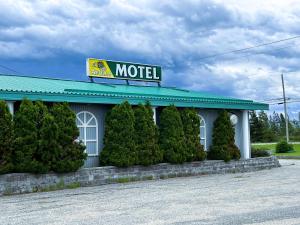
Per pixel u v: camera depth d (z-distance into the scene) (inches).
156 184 716.7
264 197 530.0
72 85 887.1
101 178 734.5
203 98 961.5
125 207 479.8
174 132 847.1
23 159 644.7
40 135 667.4
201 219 399.9
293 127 3777.1
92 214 441.4
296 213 418.3
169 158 839.1
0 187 619.5
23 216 442.0
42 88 771.4
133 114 790.5
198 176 859.4
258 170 991.0
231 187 646.5
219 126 956.6
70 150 691.4
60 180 682.8
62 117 693.9
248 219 393.7
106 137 782.5
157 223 386.6
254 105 1034.1
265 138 3107.8
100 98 767.7
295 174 850.8
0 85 761.6
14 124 653.9
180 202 505.7
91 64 979.3
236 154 954.7
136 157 780.0
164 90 1064.2
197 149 884.6
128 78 1031.0
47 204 520.7
